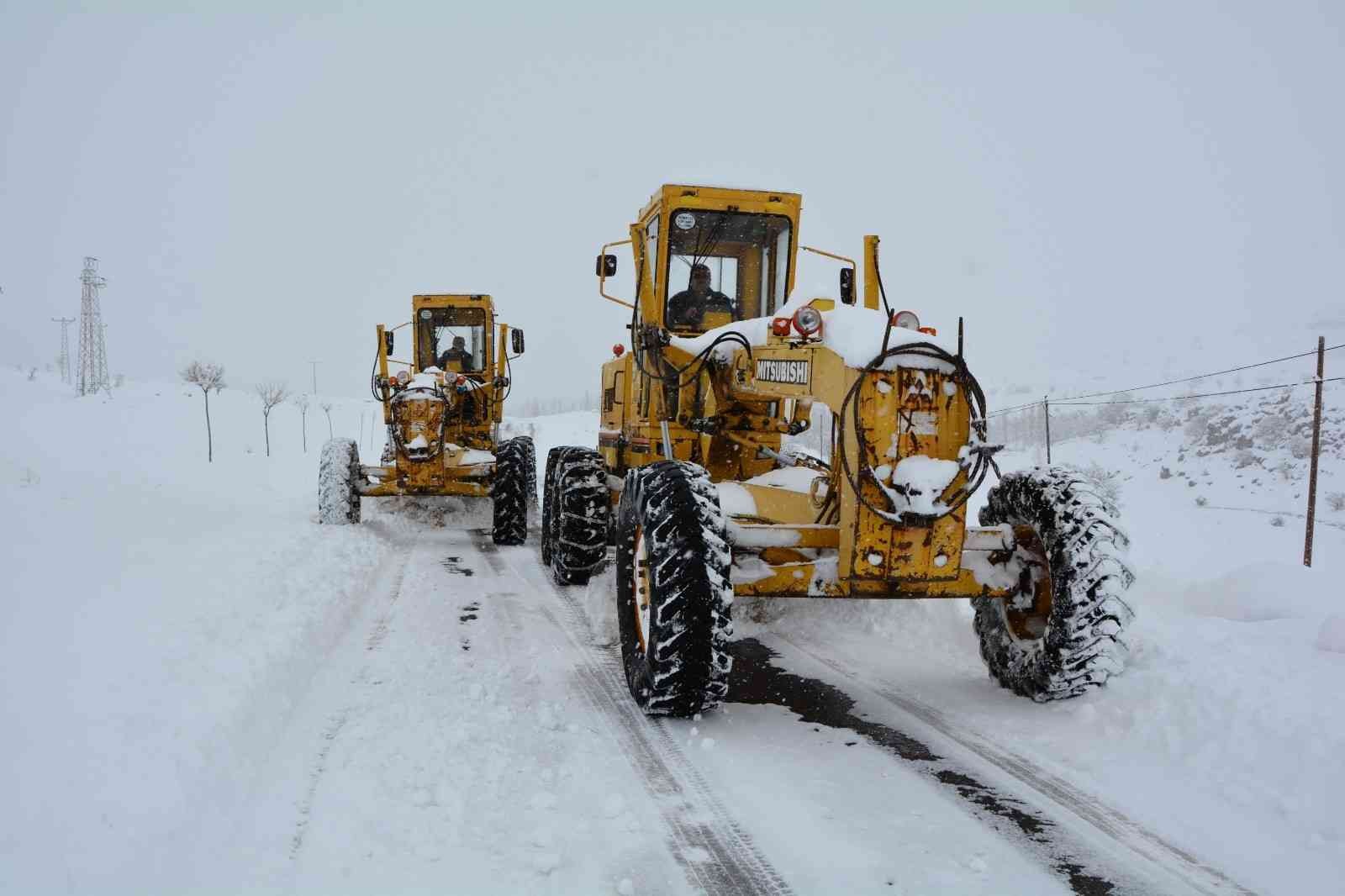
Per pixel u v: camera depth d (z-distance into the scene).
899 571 4.00
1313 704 3.78
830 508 4.52
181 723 3.53
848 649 5.61
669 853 2.95
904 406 3.97
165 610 5.22
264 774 3.48
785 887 2.75
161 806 2.90
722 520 4.10
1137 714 4.00
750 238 6.73
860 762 3.74
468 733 3.94
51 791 2.92
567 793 3.38
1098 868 2.87
